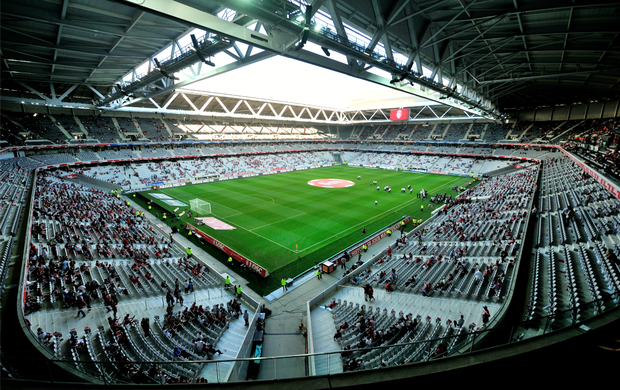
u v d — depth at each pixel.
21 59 29.48
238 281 22.89
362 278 22.38
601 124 57.50
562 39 24.06
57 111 59.97
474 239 25.98
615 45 23.34
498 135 74.25
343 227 34.22
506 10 19.77
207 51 25.09
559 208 27.06
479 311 14.88
